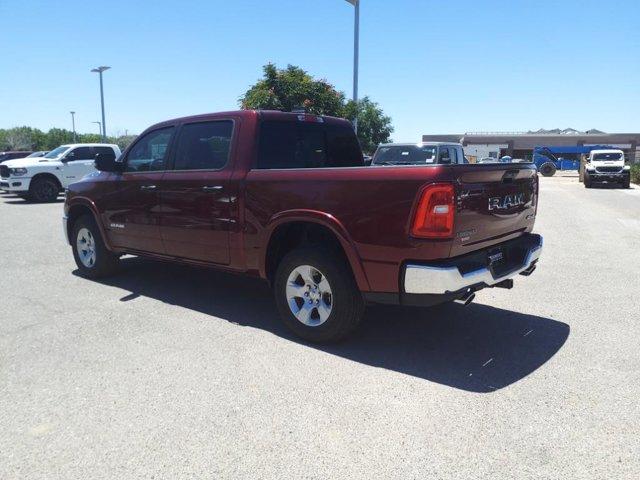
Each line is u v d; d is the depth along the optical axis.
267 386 3.67
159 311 5.32
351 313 4.20
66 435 3.08
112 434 3.09
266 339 4.55
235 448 2.94
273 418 3.25
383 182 3.80
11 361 4.10
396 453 2.89
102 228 6.20
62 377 3.82
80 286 6.30
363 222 3.90
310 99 15.23
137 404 3.43
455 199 3.66
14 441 3.03
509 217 4.40
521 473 2.71
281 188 4.36
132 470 2.76
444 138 69.50
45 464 2.81
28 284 6.40
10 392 3.60
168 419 3.25
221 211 4.81
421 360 4.12
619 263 7.66
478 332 4.74
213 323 4.96
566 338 4.59
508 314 5.26
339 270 4.13
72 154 18.14
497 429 3.11
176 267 7.25
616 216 13.48
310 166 5.39
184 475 2.72
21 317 5.14
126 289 6.15
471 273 3.78
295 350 4.31
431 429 3.12
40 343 4.46
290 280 4.46
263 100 14.55
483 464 2.79
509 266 4.42
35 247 8.95
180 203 5.17
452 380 3.76
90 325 4.91
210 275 6.81
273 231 4.49
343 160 5.85
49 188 17.59
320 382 3.73
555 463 2.79
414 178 3.66
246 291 6.06
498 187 4.18
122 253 6.21
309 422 3.20
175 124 5.39
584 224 11.87
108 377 3.82
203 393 3.57
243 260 4.76
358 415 3.28
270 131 4.96
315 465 2.79
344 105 16.41
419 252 3.70
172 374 3.86
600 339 4.55
